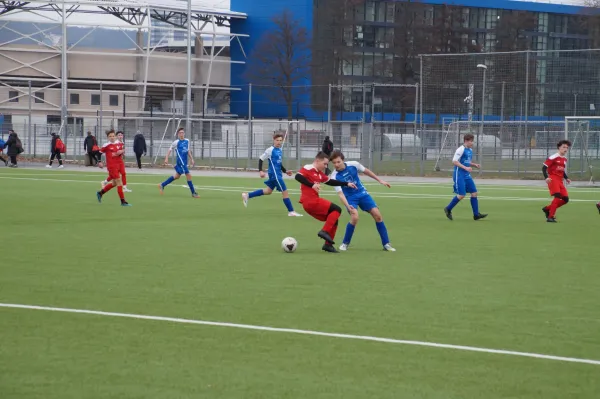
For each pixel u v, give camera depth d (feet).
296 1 343.46
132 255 54.60
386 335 33.76
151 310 37.93
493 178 158.51
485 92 176.76
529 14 346.95
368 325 35.42
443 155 182.50
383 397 26.18
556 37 364.58
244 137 221.25
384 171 173.06
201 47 357.20
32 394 26.17
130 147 234.79
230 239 63.46
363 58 347.15
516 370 29.14
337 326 35.19
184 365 29.37
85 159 186.91
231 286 43.86
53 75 343.46
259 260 52.95
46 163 196.34
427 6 333.62
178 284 44.32
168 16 351.67
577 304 40.16
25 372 28.40
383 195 112.37
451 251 58.08
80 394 26.20
